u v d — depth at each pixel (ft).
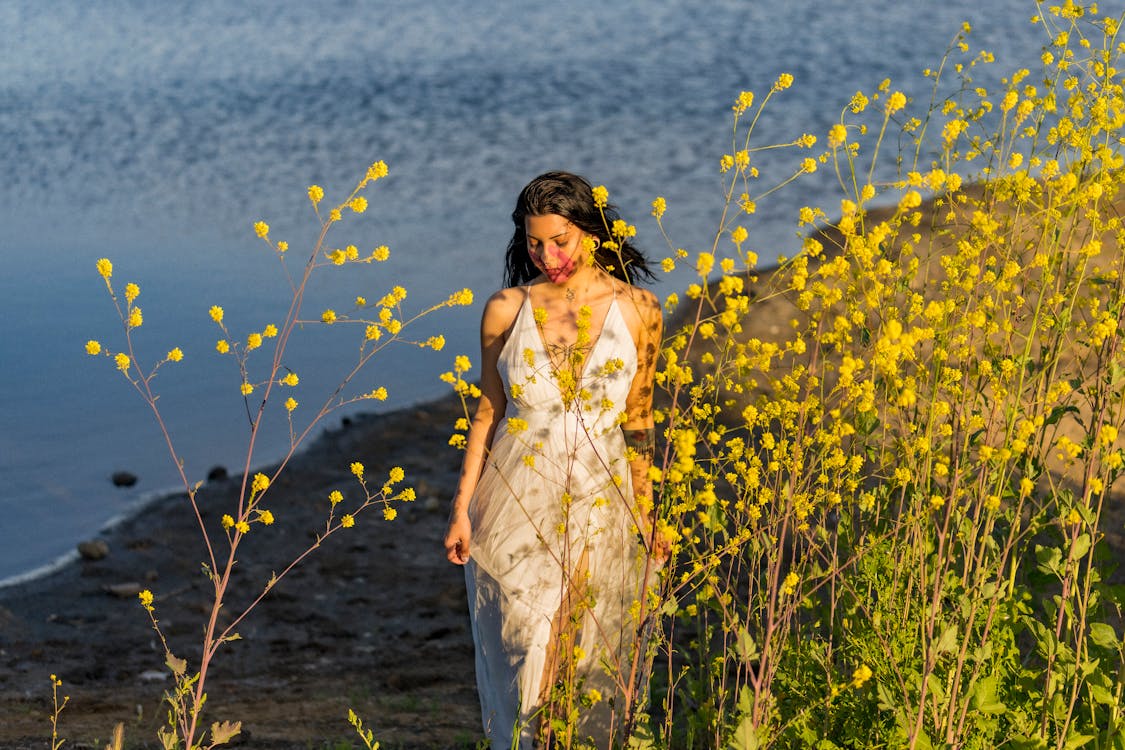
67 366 41.81
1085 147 10.11
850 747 10.48
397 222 58.65
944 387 9.96
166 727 17.71
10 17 178.29
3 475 33.60
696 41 119.14
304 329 45.01
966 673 10.13
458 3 166.81
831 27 123.13
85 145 82.74
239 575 27.68
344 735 16.62
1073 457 10.32
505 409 12.19
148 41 144.05
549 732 11.07
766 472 9.78
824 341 9.32
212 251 55.72
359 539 29.35
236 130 85.56
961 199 11.07
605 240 11.64
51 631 25.11
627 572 11.89
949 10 131.34
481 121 83.61
